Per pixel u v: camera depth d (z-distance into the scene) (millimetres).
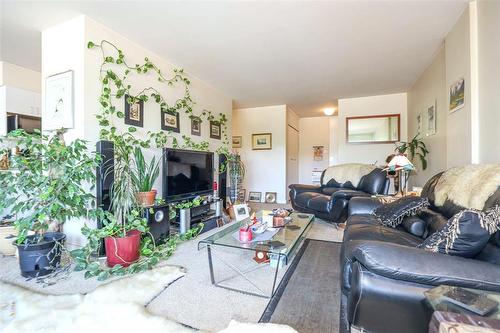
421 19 2406
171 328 1315
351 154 5199
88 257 2139
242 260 2295
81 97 2387
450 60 2582
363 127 5121
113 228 2098
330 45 2959
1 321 1368
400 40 2822
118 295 1627
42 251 1952
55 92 2496
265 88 4602
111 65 2637
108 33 2604
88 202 2291
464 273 944
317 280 1914
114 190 2297
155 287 1749
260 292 1727
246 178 6262
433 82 3328
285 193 5953
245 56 3281
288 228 2254
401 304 1020
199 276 1961
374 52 3131
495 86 1864
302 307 1546
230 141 5160
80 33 2391
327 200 3514
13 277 1931
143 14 2363
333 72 3809
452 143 2514
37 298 1584
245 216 3348
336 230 3352
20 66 3408
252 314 1473
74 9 2273
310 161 7305
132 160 2787
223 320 1413
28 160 1943
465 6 2195
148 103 3113
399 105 4855
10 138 2191
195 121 4023
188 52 3162
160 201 2777
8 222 2547
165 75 3379
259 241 1876
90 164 2086
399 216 1971
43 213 1874
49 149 1992
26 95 3373
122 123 2750
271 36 2764
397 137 4855
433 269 972
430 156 3445
